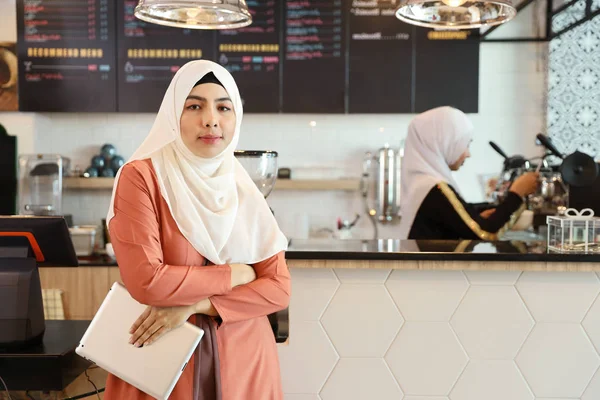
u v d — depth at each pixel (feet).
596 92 13.80
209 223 4.81
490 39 14.19
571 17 13.66
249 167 6.40
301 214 14.58
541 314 6.56
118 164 14.12
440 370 6.56
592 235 6.66
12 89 13.71
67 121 14.56
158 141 4.84
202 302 4.66
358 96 13.70
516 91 14.43
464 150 9.82
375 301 6.55
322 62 13.66
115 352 4.62
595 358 6.57
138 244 4.54
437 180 9.30
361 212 14.64
